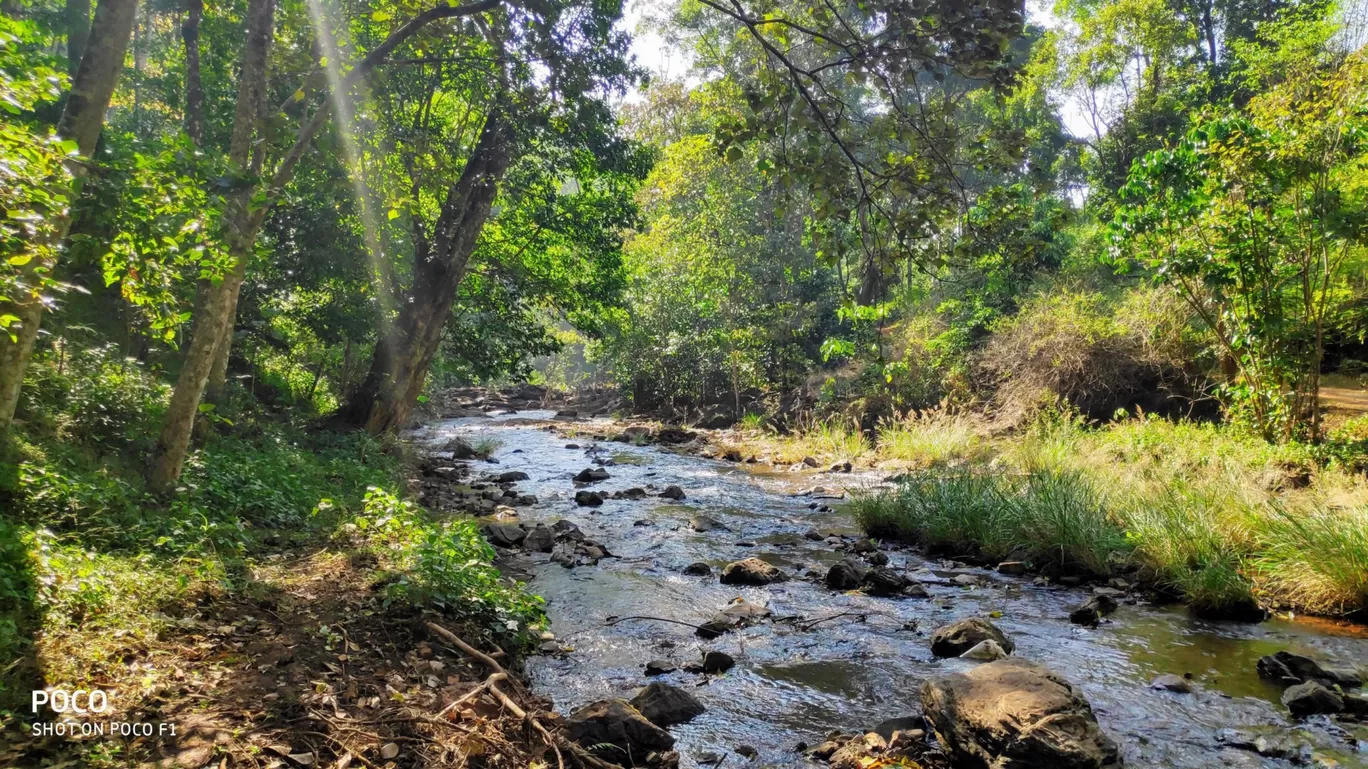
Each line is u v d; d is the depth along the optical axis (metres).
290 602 5.49
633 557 9.18
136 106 14.63
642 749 4.40
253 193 6.51
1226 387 12.58
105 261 5.37
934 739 4.62
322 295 15.25
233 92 13.70
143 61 18.73
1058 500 9.23
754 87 6.02
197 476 7.65
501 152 14.66
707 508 12.39
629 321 27.66
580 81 12.70
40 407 7.39
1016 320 18.25
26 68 4.25
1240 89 21.06
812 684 5.53
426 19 8.02
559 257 18.45
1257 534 7.98
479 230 15.38
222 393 10.65
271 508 7.82
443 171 13.01
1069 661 5.95
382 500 7.49
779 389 24.36
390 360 15.09
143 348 11.53
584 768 3.96
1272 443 11.48
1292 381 11.48
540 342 18.08
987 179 25.23
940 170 5.60
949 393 18.69
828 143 6.07
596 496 12.63
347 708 4.08
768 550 9.60
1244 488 9.11
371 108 11.41
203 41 13.42
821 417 20.97
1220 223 11.50
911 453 16.42
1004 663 4.73
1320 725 4.82
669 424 26.91
